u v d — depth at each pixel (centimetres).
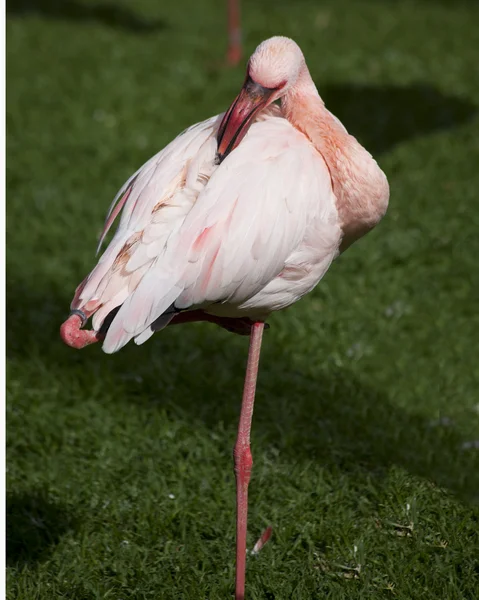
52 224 1286
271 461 781
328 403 862
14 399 880
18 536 698
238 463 610
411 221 1238
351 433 813
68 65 2025
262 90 592
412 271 1127
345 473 763
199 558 671
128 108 1753
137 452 801
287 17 2478
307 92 604
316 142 593
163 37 2297
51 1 2692
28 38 2234
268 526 683
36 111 1741
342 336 988
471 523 686
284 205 564
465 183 1354
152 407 870
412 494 717
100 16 2555
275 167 569
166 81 1911
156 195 566
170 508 725
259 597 627
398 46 2155
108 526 707
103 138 1606
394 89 1823
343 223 598
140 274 548
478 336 990
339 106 1742
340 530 685
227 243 550
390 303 1060
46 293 1100
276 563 661
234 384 899
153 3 2731
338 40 2212
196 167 571
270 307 601
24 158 1520
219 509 726
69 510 729
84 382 912
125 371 938
